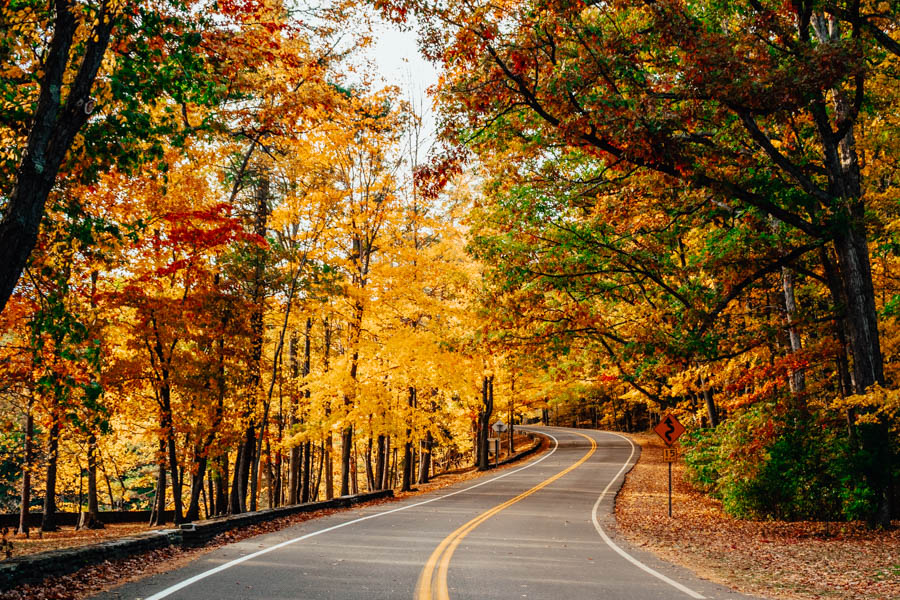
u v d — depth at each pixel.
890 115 15.00
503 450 55.75
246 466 19.73
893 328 16.66
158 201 14.19
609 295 16.95
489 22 11.10
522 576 8.31
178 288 16.73
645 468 33.16
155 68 8.34
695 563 10.19
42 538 19.06
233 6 9.37
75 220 8.85
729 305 18.70
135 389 16.25
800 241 15.09
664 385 20.36
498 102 12.18
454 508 18.22
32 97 7.58
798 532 13.41
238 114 12.44
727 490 16.69
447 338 22.14
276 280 18.83
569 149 13.88
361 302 20.89
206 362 16.62
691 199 14.58
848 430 14.11
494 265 16.80
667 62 11.74
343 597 6.82
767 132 14.91
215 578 7.84
